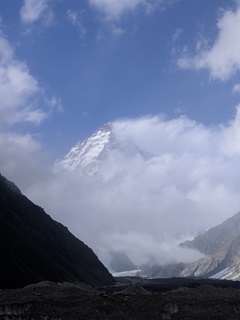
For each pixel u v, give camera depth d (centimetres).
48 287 13238
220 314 12356
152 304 12162
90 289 15888
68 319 10394
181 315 12012
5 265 19125
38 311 10688
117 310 11512
